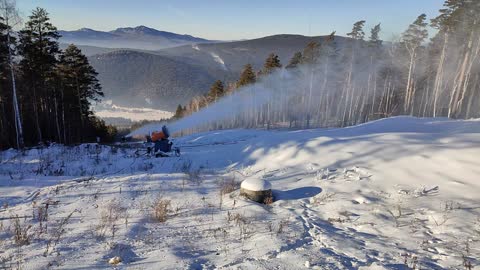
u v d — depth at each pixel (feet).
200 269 13.35
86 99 126.72
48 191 27.43
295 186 27.07
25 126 112.98
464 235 16.49
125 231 18.15
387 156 29.63
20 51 86.84
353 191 24.23
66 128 124.16
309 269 12.95
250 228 18.48
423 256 14.38
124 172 35.94
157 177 32.71
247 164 37.60
